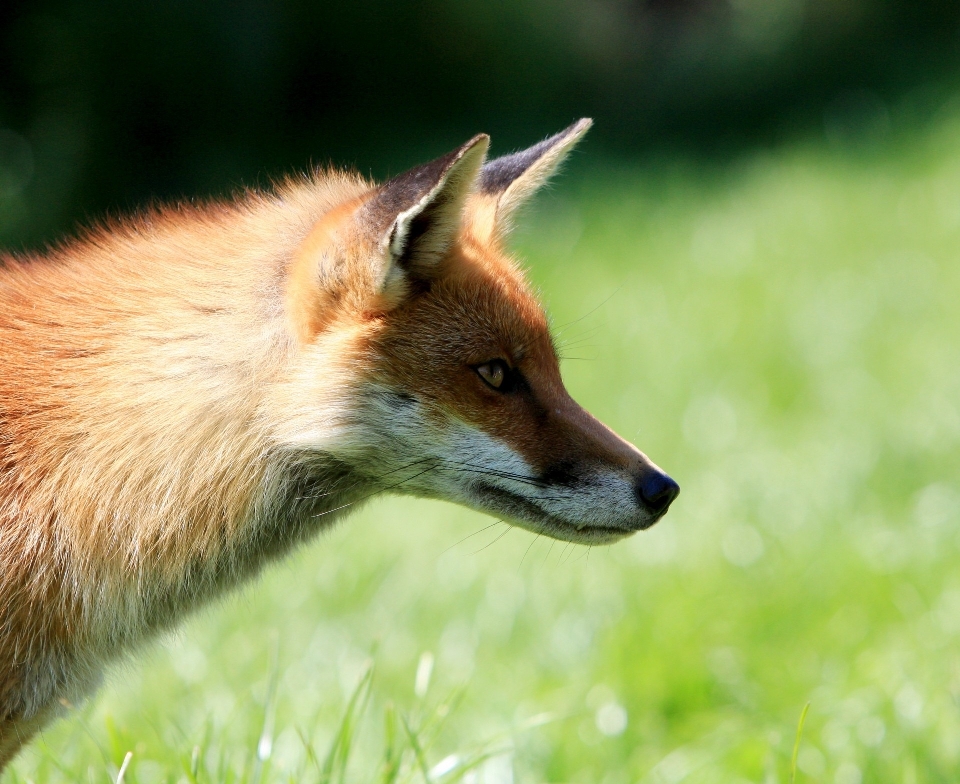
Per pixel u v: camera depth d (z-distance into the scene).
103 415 6.95
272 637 9.17
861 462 15.02
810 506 13.86
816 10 46.56
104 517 6.88
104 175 34.44
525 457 7.46
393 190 6.98
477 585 12.51
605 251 26.17
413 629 11.64
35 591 6.82
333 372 7.18
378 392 7.25
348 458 7.40
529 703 9.96
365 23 41.50
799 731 7.58
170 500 6.96
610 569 12.77
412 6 42.56
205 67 35.59
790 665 10.32
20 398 7.05
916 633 10.55
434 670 10.64
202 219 8.09
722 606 11.23
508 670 10.72
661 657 10.24
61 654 7.05
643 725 9.63
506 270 7.88
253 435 7.16
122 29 33.94
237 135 37.28
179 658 10.48
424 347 7.29
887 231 25.08
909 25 44.50
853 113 37.22
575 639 11.18
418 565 13.33
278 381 7.16
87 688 7.36
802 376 18.56
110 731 7.92
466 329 7.38
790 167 31.41
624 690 10.02
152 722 8.87
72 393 7.02
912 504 13.82
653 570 12.45
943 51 41.66
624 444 7.72
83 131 34.47
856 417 16.84
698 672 10.10
